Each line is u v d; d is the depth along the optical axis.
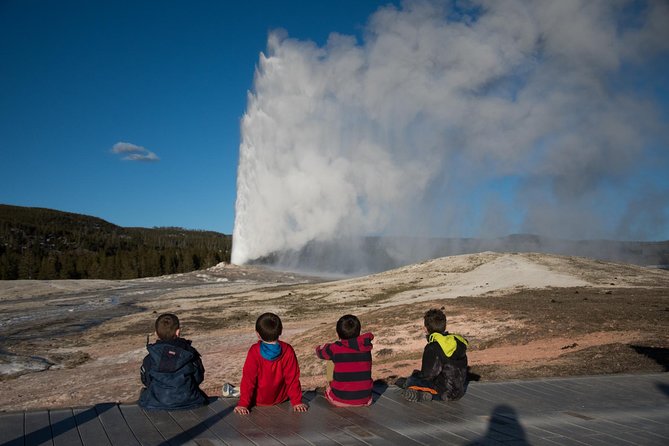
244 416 5.91
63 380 16.47
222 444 5.02
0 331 27.27
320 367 15.51
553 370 10.70
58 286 52.56
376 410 6.32
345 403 6.36
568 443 5.29
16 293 47.62
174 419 5.71
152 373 5.98
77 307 37.75
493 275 40.94
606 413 6.35
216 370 16.56
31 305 39.22
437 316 7.07
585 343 14.93
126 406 6.08
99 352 21.61
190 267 91.62
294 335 22.12
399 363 14.38
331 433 5.43
